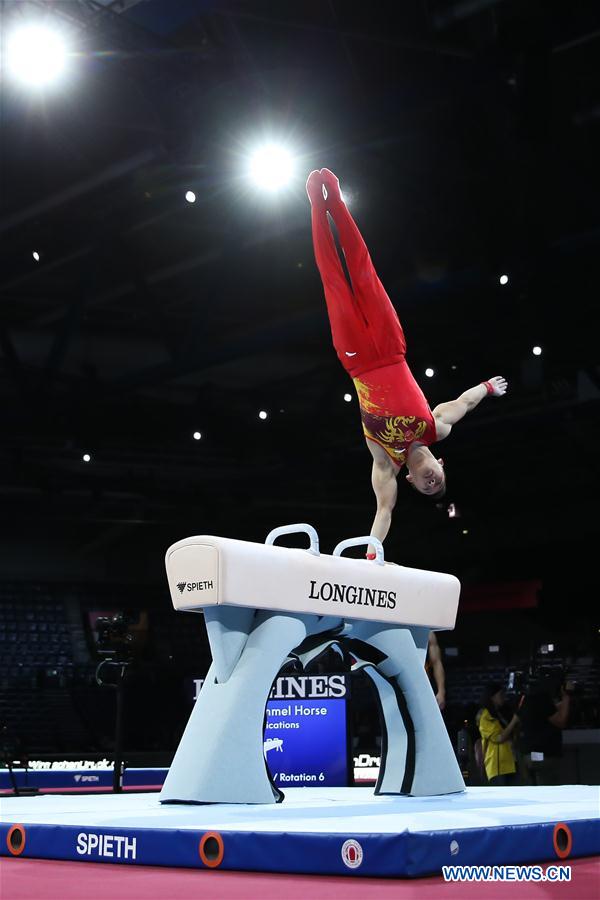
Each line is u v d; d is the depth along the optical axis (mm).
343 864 2713
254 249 15633
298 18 9789
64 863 3127
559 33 9328
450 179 11938
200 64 10062
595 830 3154
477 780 9250
